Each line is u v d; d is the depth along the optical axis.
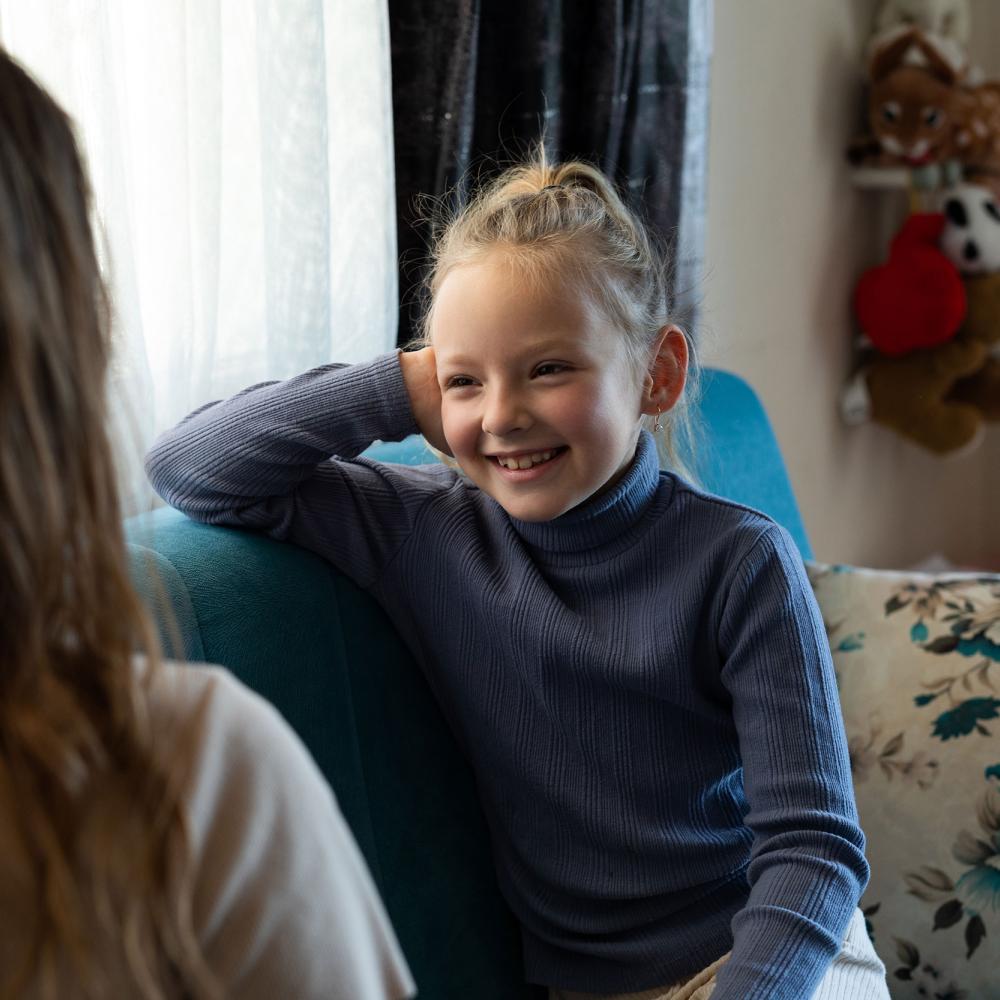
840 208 2.61
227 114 1.27
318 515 1.06
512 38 1.57
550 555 1.05
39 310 0.50
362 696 1.05
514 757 1.07
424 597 1.09
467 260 1.00
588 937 1.07
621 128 1.75
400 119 1.50
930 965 1.27
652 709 1.04
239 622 0.95
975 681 1.31
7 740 0.47
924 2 2.46
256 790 0.52
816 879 0.94
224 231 1.29
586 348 0.97
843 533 2.81
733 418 1.59
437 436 1.06
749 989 0.89
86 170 0.55
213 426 1.04
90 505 0.52
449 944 1.07
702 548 1.04
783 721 0.99
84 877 0.47
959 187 2.53
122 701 0.50
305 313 1.29
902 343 2.55
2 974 0.46
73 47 1.05
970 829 1.27
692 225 1.90
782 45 2.34
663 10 1.75
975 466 3.27
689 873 1.05
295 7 1.23
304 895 0.52
